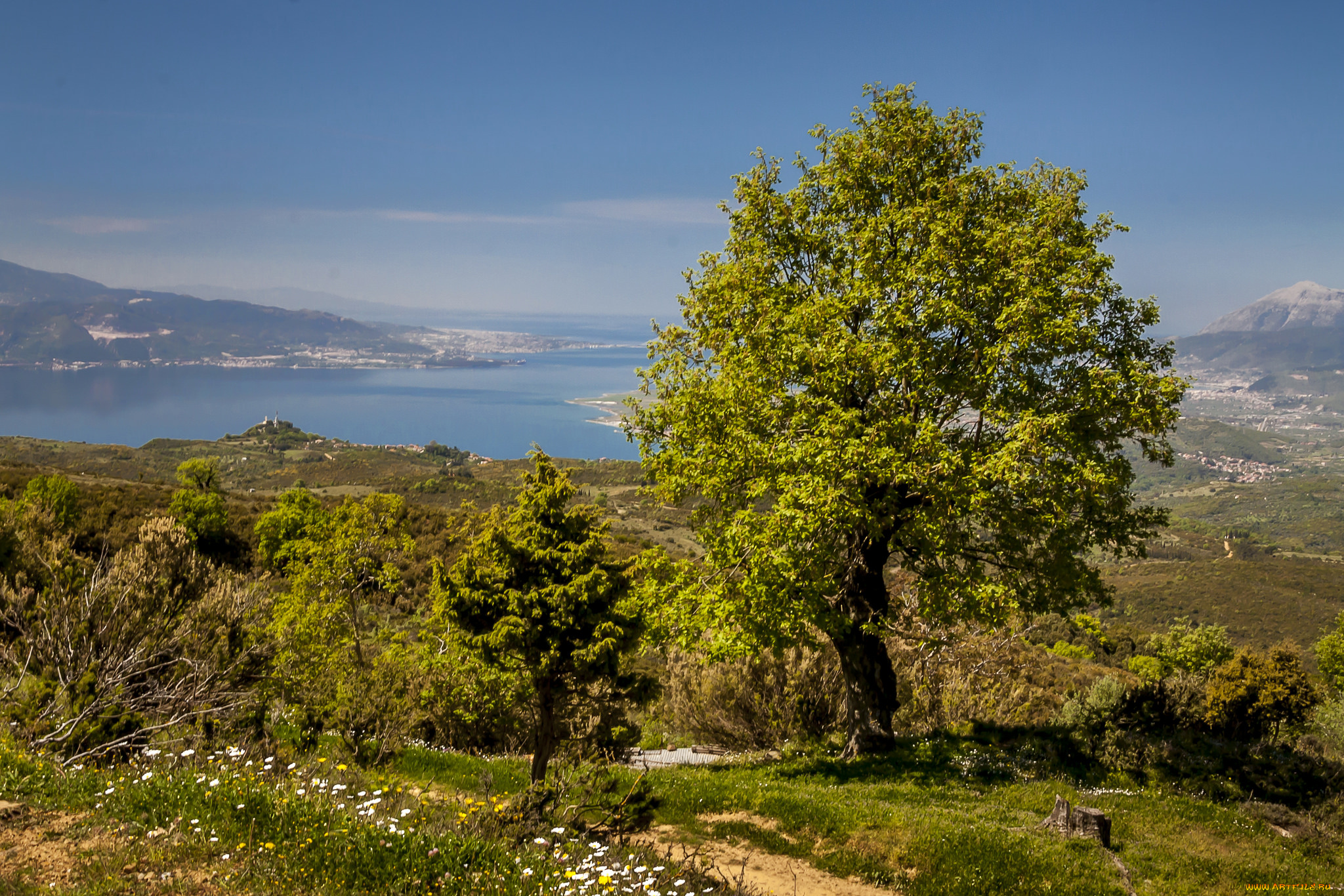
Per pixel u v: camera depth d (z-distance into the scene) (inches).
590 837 319.6
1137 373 494.0
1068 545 548.1
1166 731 561.9
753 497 572.4
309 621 838.5
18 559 454.0
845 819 404.2
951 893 330.6
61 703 338.6
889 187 594.6
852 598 603.8
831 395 530.3
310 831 237.5
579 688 480.7
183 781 271.3
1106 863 351.6
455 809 298.2
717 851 375.2
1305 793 461.7
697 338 642.8
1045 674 1064.8
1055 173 586.2
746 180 629.9
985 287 493.0
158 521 450.0
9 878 197.9
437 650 652.1
